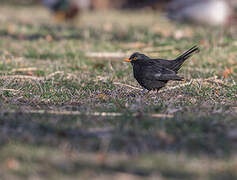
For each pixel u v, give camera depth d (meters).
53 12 30.70
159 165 6.28
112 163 6.35
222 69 14.88
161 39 21.00
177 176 5.95
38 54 17.19
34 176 5.88
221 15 26.31
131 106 9.47
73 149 6.87
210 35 21.61
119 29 25.80
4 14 36.56
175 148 6.97
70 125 7.95
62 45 19.45
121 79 13.30
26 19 32.41
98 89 11.71
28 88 11.46
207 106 9.67
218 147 7.00
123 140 7.20
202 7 26.59
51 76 13.40
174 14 27.97
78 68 14.91
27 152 6.64
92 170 6.11
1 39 21.31
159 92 11.55
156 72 11.11
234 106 9.85
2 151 6.65
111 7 44.78
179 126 7.94
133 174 6.01
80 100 10.37
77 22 30.45
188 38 21.11
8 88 11.38
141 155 6.66
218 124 8.08
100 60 16.42
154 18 34.97
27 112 8.81
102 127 7.86
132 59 11.45
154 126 7.90
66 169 6.11
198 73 13.95
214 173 6.02
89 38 21.80
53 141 7.16
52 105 9.79
